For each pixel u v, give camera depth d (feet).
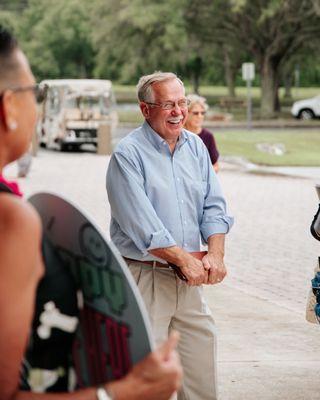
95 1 169.37
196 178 14.53
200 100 28.43
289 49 165.48
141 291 14.38
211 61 210.59
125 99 235.81
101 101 103.19
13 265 6.17
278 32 160.66
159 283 14.38
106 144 98.99
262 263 34.45
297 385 18.79
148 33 156.76
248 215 49.01
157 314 14.37
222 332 23.30
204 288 29.30
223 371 19.67
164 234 13.82
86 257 7.18
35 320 6.96
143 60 167.43
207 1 158.92
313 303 16.21
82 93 102.22
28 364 7.10
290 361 20.65
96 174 74.74
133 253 14.34
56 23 242.78
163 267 14.38
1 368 6.21
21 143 6.94
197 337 14.58
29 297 6.28
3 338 6.17
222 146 98.53
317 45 165.68
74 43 242.78
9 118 6.78
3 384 6.25
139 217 13.85
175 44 157.89
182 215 14.34
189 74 224.12
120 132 133.28
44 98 7.29
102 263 7.03
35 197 7.62
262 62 167.84
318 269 16.06
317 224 15.43
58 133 103.04
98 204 53.36
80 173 75.61
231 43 167.73
